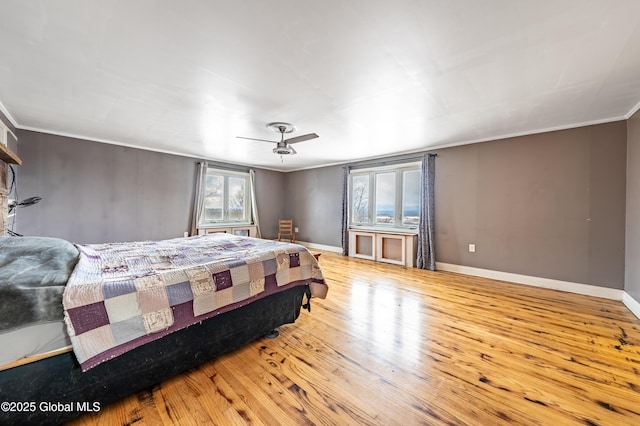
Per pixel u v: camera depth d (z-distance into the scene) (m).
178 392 1.55
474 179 4.27
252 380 1.67
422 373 1.75
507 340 2.19
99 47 1.81
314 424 1.32
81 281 1.34
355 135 3.96
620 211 3.17
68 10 1.45
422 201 4.73
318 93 2.51
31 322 1.12
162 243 2.72
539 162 3.70
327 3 1.40
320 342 2.16
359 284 3.78
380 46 1.78
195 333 1.70
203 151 5.20
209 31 1.64
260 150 5.05
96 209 4.41
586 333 2.31
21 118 3.34
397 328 2.41
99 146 4.41
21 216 3.76
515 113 3.04
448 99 2.65
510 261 3.94
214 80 2.27
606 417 1.37
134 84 2.35
